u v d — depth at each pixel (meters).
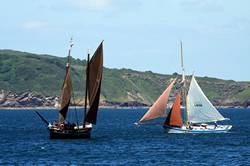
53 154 178.50
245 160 162.38
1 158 169.50
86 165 153.88
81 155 175.62
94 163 157.50
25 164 156.50
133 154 178.12
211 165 152.62
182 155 175.38
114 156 173.00
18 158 169.38
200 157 170.25
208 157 170.12
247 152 182.75
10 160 165.00
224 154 177.62
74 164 156.00
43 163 158.38
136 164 155.25
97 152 183.50
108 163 157.38
